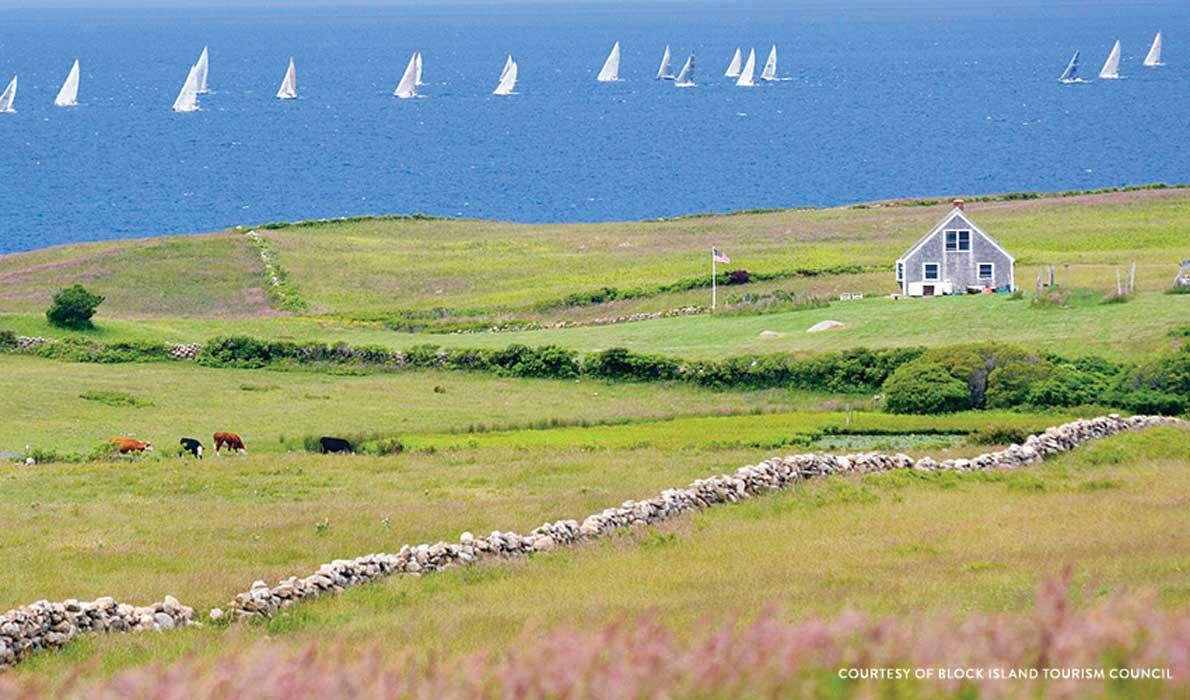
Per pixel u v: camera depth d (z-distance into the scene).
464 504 175.88
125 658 103.44
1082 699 54.53
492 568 137.75
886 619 67.62
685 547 149.00
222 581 130.62
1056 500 176.12
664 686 57.62
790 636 60.91
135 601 121.88
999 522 160.12
